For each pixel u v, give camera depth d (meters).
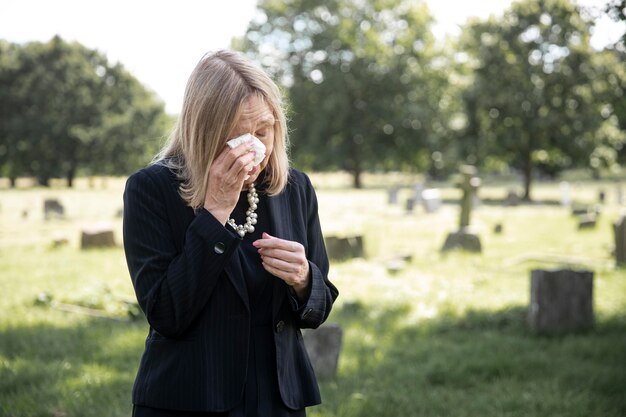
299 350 2.17
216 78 1.96
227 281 1.98
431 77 50.38
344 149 50.69
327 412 4.80
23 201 34.75
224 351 1.96
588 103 40.69
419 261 13.96
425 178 73.12
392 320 8.35
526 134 41.22
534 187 58.50
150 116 61.72
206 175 1.95
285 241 2.00
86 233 15.69
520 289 10.57
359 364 6.23
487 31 42.72
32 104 60.16
